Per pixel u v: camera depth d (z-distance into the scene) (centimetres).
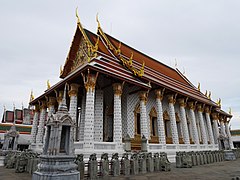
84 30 2238
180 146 2261
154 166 1287
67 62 2392
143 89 1998
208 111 3325
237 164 1797
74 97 1738
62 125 783
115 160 1087
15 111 4228
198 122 3234
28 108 4328
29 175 1091
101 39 2528
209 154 1994
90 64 1524
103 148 1470
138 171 1164
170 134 2552
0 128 3553
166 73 3234
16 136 2650
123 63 2211
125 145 1598
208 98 3688
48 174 668
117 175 1063
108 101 2194
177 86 2866
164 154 1382
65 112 820
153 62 3322
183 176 1054
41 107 2448
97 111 1909
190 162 1510
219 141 2558
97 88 2000
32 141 2470
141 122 1925
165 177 1016
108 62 2002
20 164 1229
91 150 1370
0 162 1888
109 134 2105
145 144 1734
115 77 1678
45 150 782
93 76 1576
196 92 3478
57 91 2050
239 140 5391
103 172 1009
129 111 2064
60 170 688
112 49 2389
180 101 2686
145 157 1245
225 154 2350
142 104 1983
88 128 1427
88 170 963
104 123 2153
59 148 747
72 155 755
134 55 2825
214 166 1609
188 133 2789
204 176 1059
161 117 2197
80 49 2212
